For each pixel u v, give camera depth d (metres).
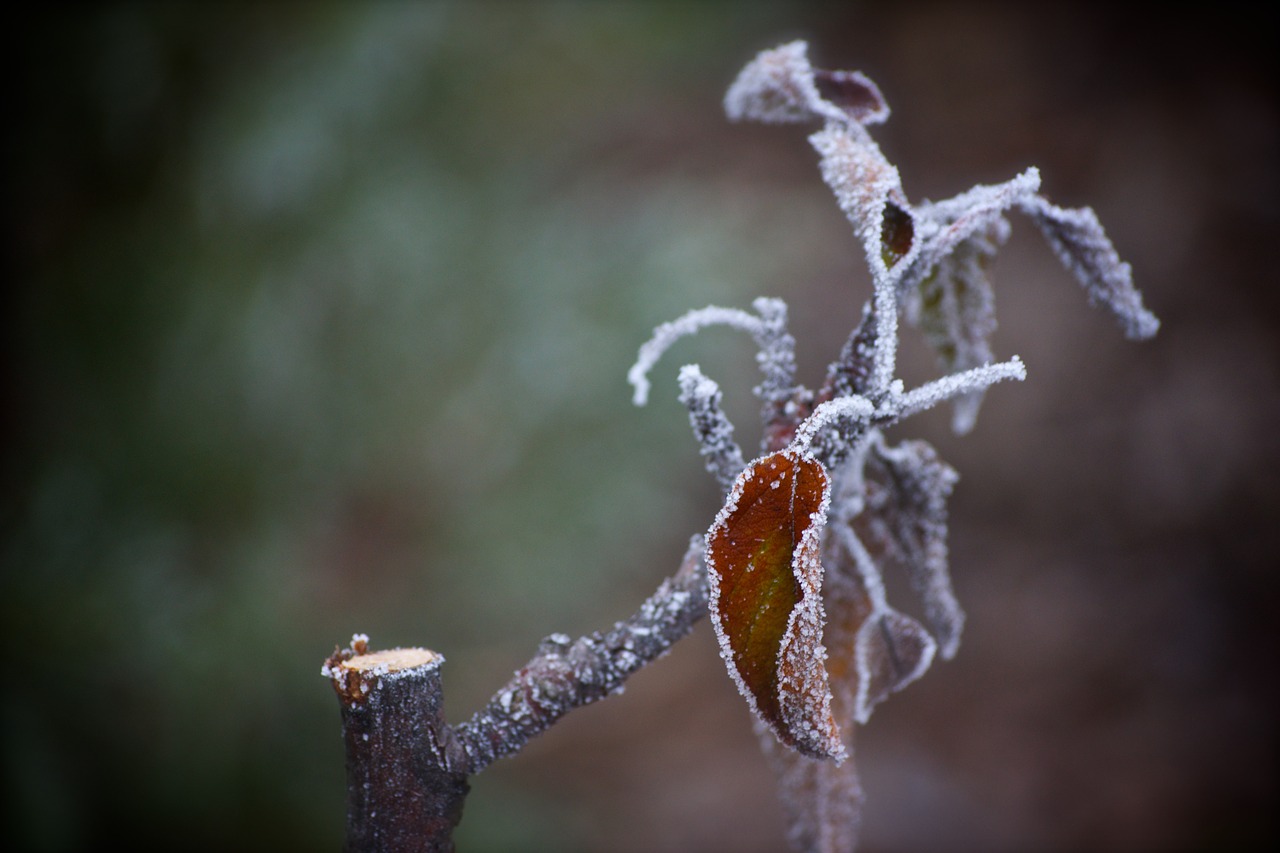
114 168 1.50
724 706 1.57
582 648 0.49
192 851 1.23
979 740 1.50
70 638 1.30
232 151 1.39
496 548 1.42
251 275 1.40
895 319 0.48
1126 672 1.58
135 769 1.25
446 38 1.45
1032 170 0.49
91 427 1.43
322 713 1.30
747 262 1.49
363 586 1.44
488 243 1.48
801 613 0.45
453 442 1.45
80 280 1.46
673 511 1.50
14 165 1.51
